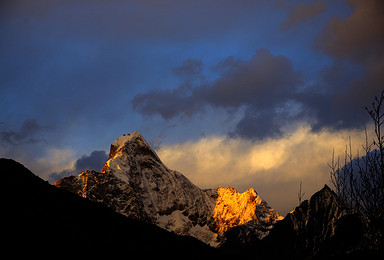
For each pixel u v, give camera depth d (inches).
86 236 2265.0
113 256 2156.7
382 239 676.1
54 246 1946.4
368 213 721.6
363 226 717.3
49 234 2052.2
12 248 1753.2
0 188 2393.0
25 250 1776.6
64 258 1863.9
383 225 689.6
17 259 1673.2
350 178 780.0
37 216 2215.8
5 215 2057.1
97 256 2058.3
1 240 1786.4
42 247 1875.0
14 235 1878.7
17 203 2279.8
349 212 745.0
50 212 2385.6
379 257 645.3
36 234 1980.8
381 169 740.0
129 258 2233.0
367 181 752.3
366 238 693.3
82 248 2062.0
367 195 741.9
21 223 2032.5
